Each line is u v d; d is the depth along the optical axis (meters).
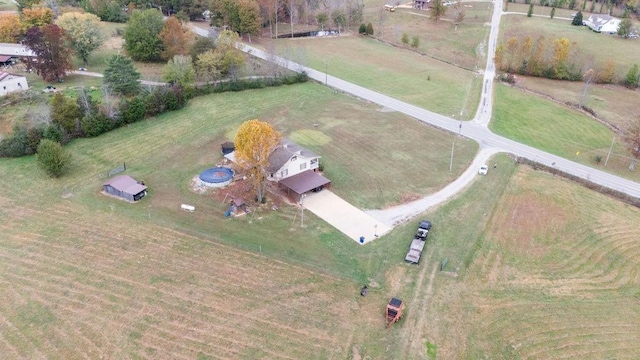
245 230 56.84
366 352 41.69
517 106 100.62
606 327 45.66
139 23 112.75
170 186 65.25
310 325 44.19
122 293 46.78
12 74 95.25
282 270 50.78
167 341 41.91
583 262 54.53
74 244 53.31
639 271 53.47
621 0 172.62
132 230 55.97
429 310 46.41
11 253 51.53
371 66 122.06
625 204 67.50
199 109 90.75
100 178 66.62
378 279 50.19
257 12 135.50
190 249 53.22
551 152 81.12
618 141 87.06
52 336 42.03
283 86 105.19
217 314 44.91
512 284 50.53
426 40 146.25
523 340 43.75
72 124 76.25
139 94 90.38
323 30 153.38
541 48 119.25
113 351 40.78
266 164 59.97
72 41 104.81
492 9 172.38
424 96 103.00
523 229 59.62
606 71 117.38
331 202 63.28
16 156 71.06
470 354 42.00
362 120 89.12
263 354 41.09
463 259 53.66
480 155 78.12
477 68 124.19
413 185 68.19
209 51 102.75
